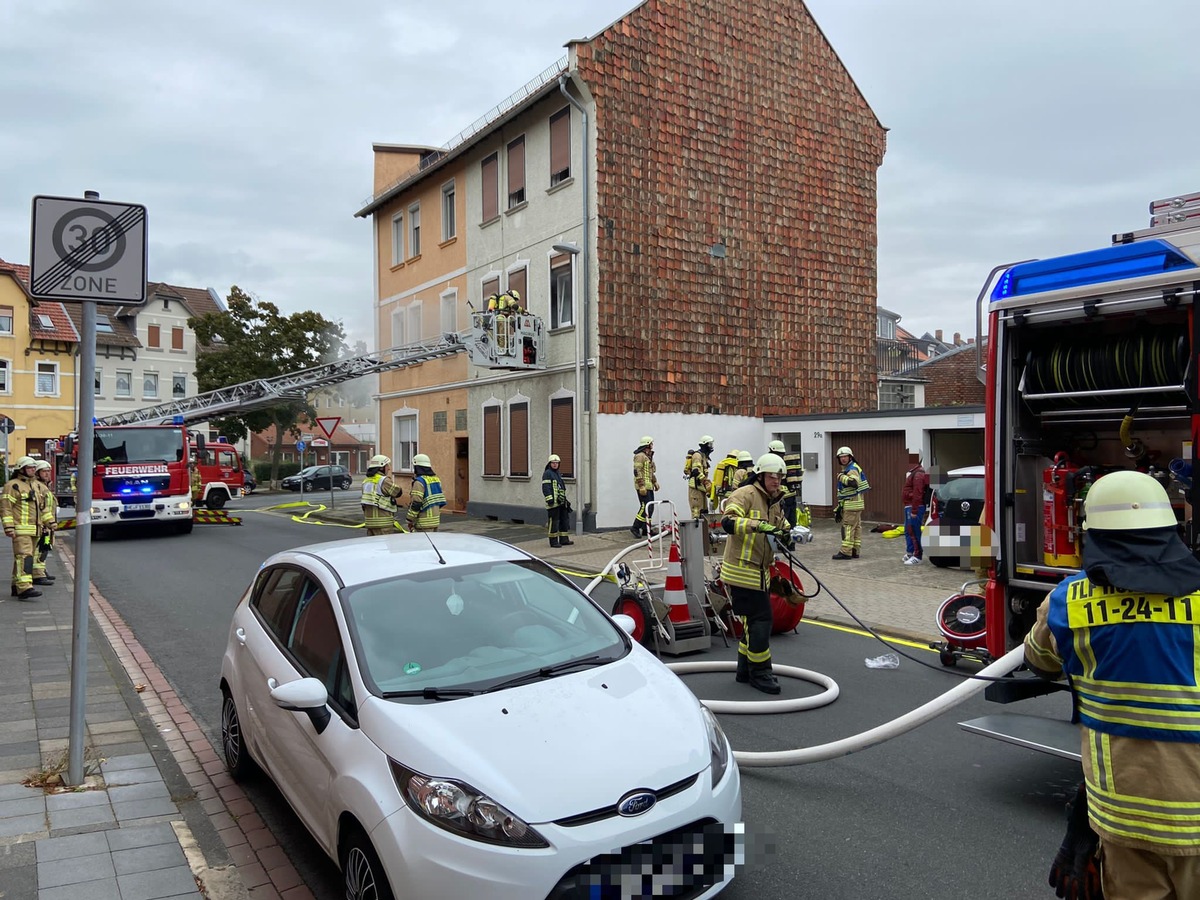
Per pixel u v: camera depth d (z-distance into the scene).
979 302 5.44
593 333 17.72
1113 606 2.45
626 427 17.98
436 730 3.36
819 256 21.14
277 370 45.53
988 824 4.41
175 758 5.54
